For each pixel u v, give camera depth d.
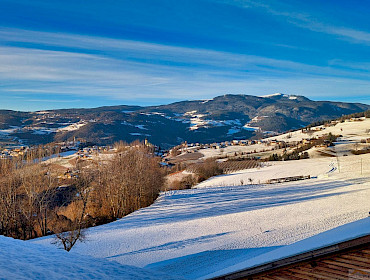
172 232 40.25
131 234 41.38
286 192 70.06
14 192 58.03
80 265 14.91
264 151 184.75
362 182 71.19
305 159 130.38
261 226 38.03
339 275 8.66
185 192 85.44
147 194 75.25
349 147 140.50
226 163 142.88
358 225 10.12
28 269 12.82
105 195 67.56
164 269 25.72
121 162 76.19
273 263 9.59
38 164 77.62
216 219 45.97
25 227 52.44
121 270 14.73
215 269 23.94
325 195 60.03
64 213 60.00
